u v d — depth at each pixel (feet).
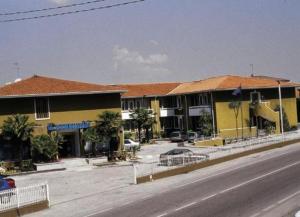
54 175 137.28
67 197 96.89
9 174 141.08
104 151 165.27
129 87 257.55
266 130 214.48
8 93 153.79
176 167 119.85
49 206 85.87
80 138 163.53
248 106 219.20
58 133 160.66
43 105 159.22
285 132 208.44
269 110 215.10
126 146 182.60
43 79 170.71
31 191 82.38
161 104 254.06
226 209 68.90
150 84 267.59
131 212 73.92
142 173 109.81
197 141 194.18
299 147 163.43
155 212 71.82
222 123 213.46
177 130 249.34
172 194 88.43
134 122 234.99
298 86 233.55
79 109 164.04
